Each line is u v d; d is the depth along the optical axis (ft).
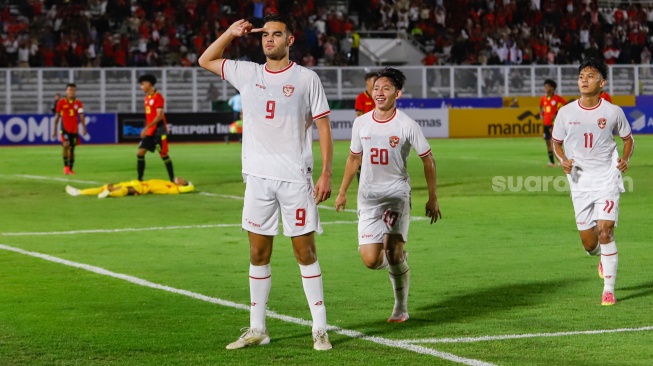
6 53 139.95
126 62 144.77
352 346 25.12
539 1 169.27
